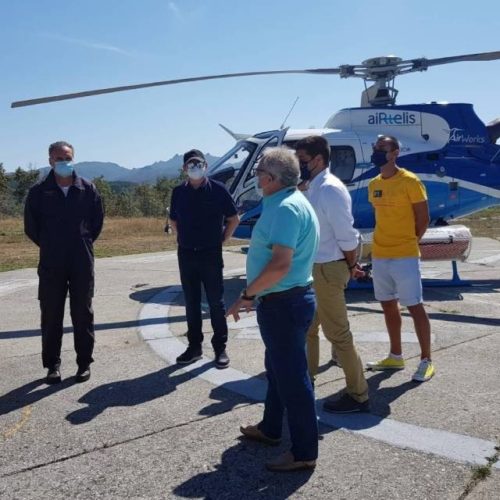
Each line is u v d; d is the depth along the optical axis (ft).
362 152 29.91
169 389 14.90
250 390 14.73
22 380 15.79
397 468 10.55
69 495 9.88
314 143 13.29
